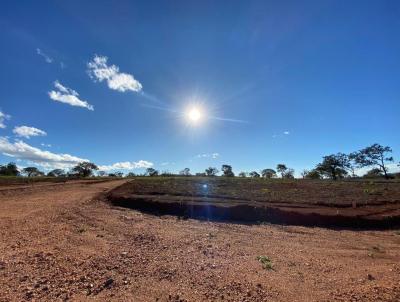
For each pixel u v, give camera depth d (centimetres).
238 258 967
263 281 764
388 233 1482
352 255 1068
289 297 673
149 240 1162
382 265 941
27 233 1190
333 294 688
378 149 6881
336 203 1992
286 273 837
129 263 872
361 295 673
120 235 1234
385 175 6450
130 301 639
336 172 7162
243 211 1791
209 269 842
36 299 632
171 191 2448
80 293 669
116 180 4794
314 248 1160
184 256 962
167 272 806
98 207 1956
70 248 1009
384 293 679
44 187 3222
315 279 794
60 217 1557
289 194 2383
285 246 1174
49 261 866
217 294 680
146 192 2403
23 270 791
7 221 1412
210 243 1161
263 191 2517
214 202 1973
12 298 632
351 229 1573
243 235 1356
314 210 1786
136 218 1661
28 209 1780
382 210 1805
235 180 3553
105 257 923
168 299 652
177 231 1373
